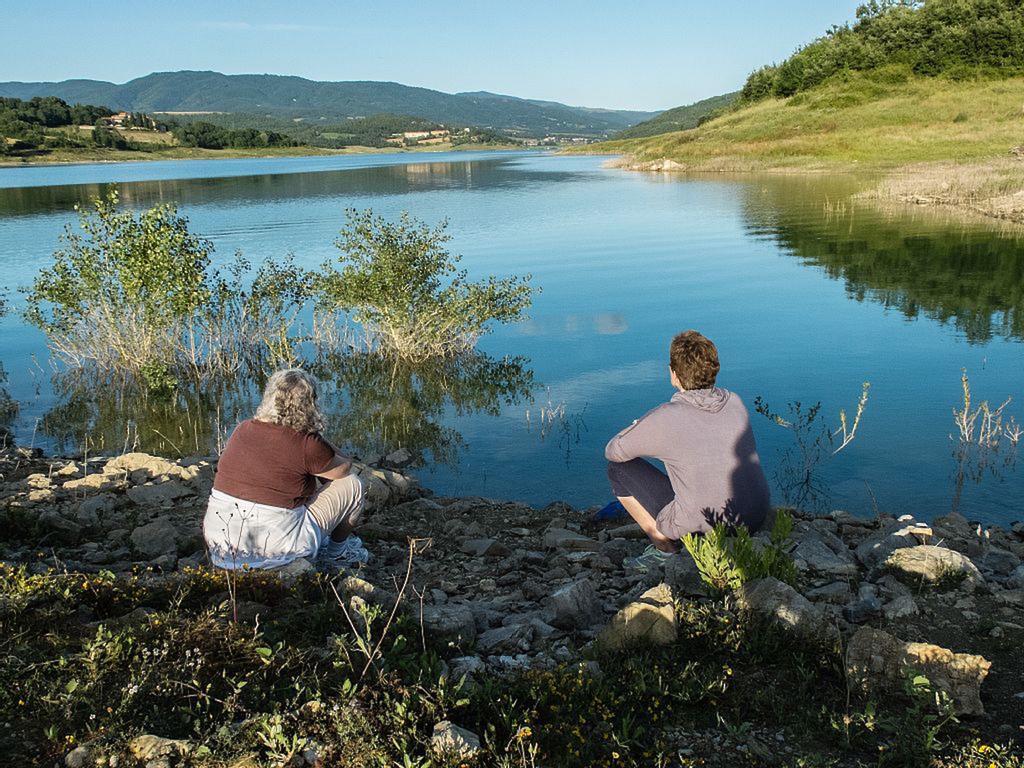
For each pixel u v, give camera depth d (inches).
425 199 1636.3
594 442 337.1
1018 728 109.4
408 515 260.2
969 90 2576.3
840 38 3324.3
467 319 493.4
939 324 491.2
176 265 456.4
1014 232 828.0
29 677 109.3
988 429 307.9
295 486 168.6
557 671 117.7
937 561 163.9
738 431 174.4
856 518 240.1
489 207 1421.0
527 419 369.7
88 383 449.1
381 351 494.6
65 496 261.1
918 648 118.9
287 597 149.6
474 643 138.2
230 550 164.1
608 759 101.1
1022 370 388.5
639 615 133.2
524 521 255.1
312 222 1196.5
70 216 1344.7
